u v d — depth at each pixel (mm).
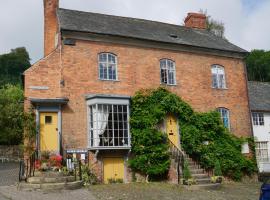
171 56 20375
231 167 19953
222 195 14500
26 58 59938
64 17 19516
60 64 17328
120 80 18547
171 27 24203
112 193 13188
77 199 11578
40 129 16422
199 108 20531
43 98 16672
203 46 21266
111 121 17391
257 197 14258
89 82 17766
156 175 17719
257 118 26797
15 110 28812
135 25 22047
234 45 23688
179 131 19438
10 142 28625
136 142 17719
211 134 20078
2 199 11258
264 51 55000
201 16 26297
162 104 18828
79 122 17094
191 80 20672
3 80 52938
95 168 16797
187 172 16906
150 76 19422
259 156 25938
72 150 16609
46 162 15000
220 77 21859
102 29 19109
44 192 12578
